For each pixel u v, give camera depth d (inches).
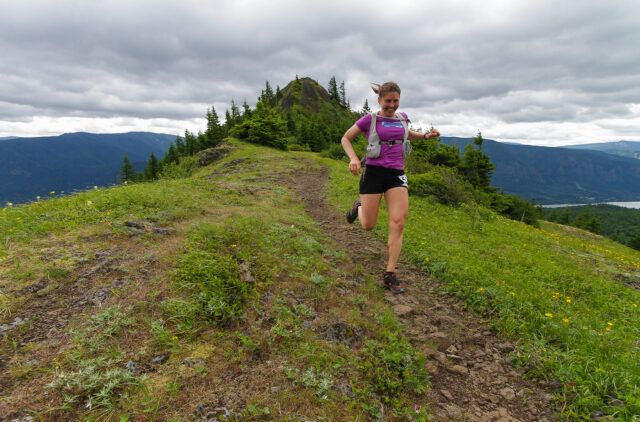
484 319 137.8
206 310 98.0
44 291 99.7
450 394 91.4
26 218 160.7
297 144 2342.5
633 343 132.5
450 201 536.7
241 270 123.9
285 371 82.4
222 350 86.5
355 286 148.8
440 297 158.6
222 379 77.2
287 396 75.2
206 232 157.4
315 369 85.7
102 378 71.4
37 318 88.1
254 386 76.6
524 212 1454.2
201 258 127.6
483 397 92.4
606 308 190.9
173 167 868.0
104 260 122.2
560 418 86.0
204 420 65.6
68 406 64.3
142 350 81.7
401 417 78.4
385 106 133.3
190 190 303.9
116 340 83.7
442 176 585.9
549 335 127.6
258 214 236.5
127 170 2568.9
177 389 72.1
